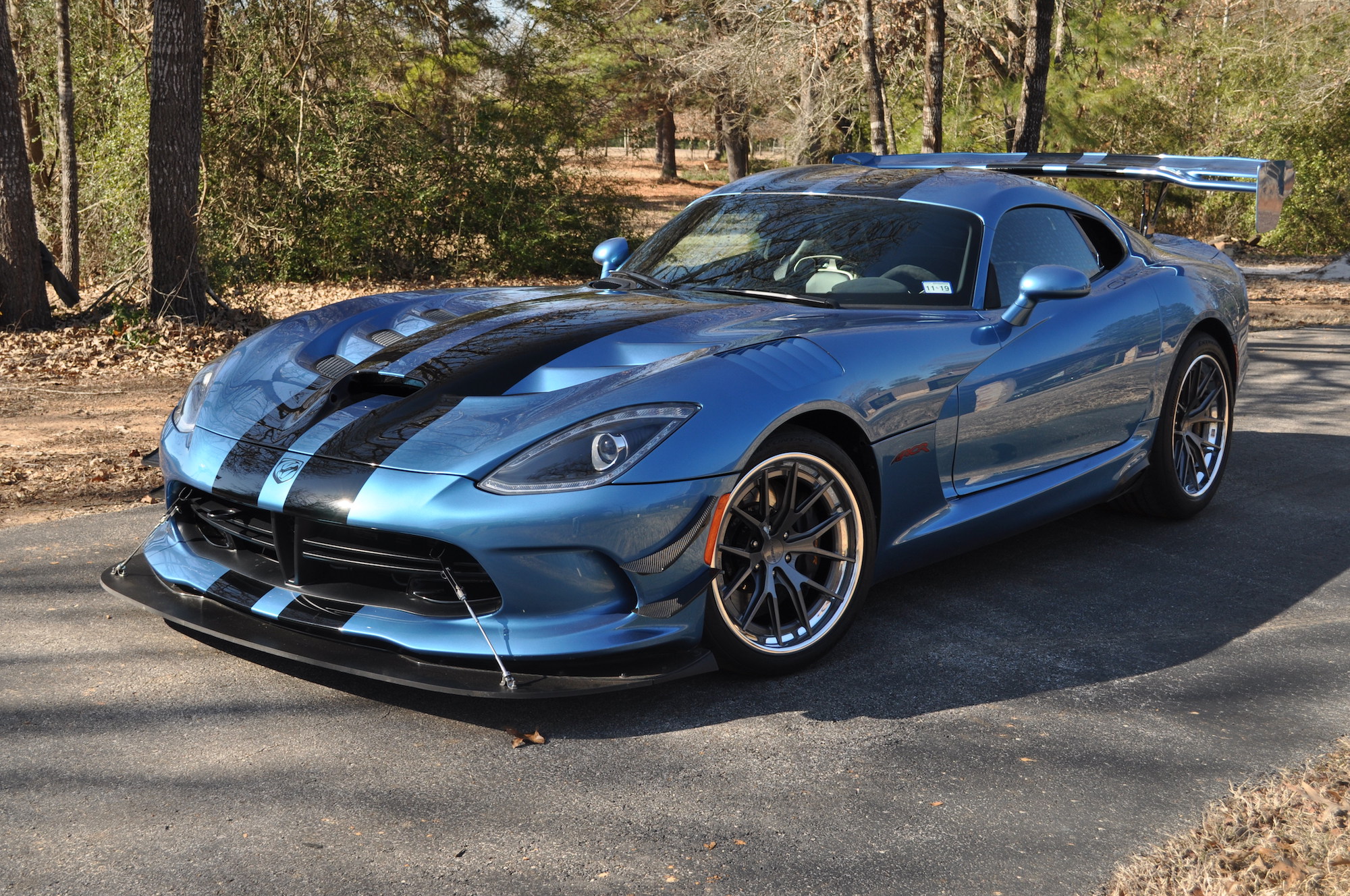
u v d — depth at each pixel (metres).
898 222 3.70
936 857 2.07
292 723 2.56
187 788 2.27
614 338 2.91
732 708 2.70
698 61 22.14
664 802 2.25
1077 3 18.25
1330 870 1.92
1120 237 4.27
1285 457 5.54
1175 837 2.12
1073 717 2.69
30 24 15.10
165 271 9.59
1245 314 4.77
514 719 2.62
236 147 15.38
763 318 3.07
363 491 2.49
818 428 2.97
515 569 2.44
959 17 16.70
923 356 3.11
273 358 3.12
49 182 16.20
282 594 2.70
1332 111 20.08
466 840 2.10
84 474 4.93
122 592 2.90
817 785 2.33
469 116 18.25
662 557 2.53
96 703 2.64
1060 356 3.56
